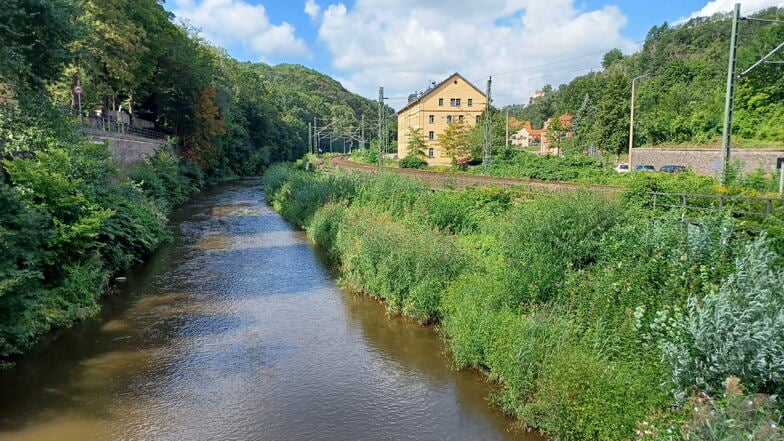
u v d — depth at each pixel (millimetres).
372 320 11203
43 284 10805
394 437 6758
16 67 12133
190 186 39844
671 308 7039
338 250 16406
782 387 5277
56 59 13789
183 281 14227
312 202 23484
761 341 5242
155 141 36188
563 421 6246
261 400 7711
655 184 13406
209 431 6867
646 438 5285
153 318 11219
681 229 8719
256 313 11641
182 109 44250
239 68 79438
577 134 59656
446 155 54344
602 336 7371
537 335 7625
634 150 38312
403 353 9438
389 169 33125
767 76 33719
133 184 20719
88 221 11695
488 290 9414
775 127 31406
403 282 11484
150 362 8977
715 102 40531
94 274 12312
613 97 48281
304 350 9578
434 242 11977
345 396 7848
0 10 11273
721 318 5648
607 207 10117
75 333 10273
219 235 21438
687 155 33344
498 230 12680
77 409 7375
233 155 62094
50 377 8359
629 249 8938
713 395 5480
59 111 14570
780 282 5789
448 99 62062
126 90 36031
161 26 38656
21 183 11523
